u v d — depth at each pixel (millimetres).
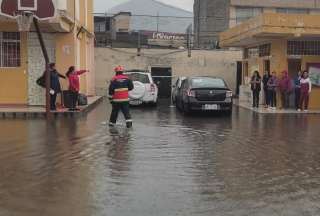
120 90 14805
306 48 23156
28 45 20781
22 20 16312
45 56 17031
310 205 6672
